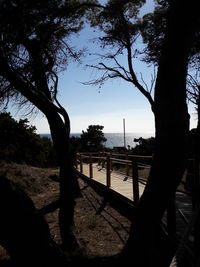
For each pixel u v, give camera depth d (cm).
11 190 350
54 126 794
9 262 609
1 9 643
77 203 1353
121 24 1133
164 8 1248
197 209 286
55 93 909
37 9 730
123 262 468
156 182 449
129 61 1229
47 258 369
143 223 458
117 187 1373
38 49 809
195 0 419
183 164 451
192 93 1374
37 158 3012
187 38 432
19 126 2847
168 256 548
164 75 443
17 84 705
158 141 450
